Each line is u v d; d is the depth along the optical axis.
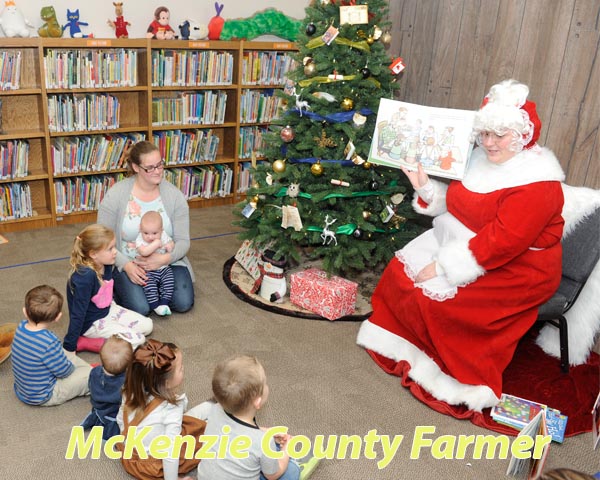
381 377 2.70
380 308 2.96
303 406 2.44
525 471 2.13
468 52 3.47
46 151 4.12
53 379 2.31
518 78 3.21
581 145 2.95
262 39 5.07
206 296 3.40
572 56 2.94
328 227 3.20
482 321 2.47
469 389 2.47
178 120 4.59
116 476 2.00
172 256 3.09
